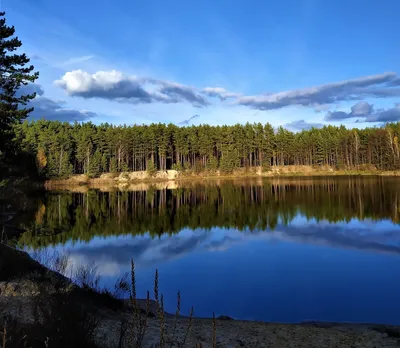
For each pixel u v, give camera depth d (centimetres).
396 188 4291
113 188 6303
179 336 710
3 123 2272
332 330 807
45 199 4438
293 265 1441
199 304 1062
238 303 1061
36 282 798
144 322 325
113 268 1455
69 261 1515
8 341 358
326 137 9938
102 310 796
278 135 9700
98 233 2305
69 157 8288
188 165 8838
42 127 9088
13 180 2977
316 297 1091
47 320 421
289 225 2342
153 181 7988
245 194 4534
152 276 1348
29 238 2123
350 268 1371
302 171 9156
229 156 8850
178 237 2117
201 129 9500
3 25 2153
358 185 5003
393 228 2098
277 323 874
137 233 2288
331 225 2267
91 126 9969
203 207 3459
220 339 720
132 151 8962
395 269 1340
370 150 8588
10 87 2203
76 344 400
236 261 1534
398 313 959
